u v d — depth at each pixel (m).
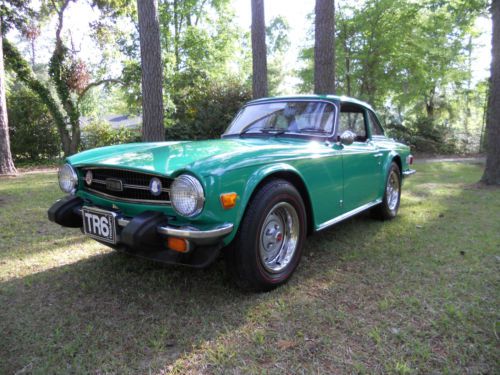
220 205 2.24
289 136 3.48
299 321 2.30
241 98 14.64
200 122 13.87
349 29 16.55
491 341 2.06
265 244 2.68
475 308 2.41
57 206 2.85
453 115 23.30
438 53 16.14
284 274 2.77
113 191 2.63
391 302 2.51
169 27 21.64
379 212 4.48
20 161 13.98
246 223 2.44
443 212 5.00
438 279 2.87
